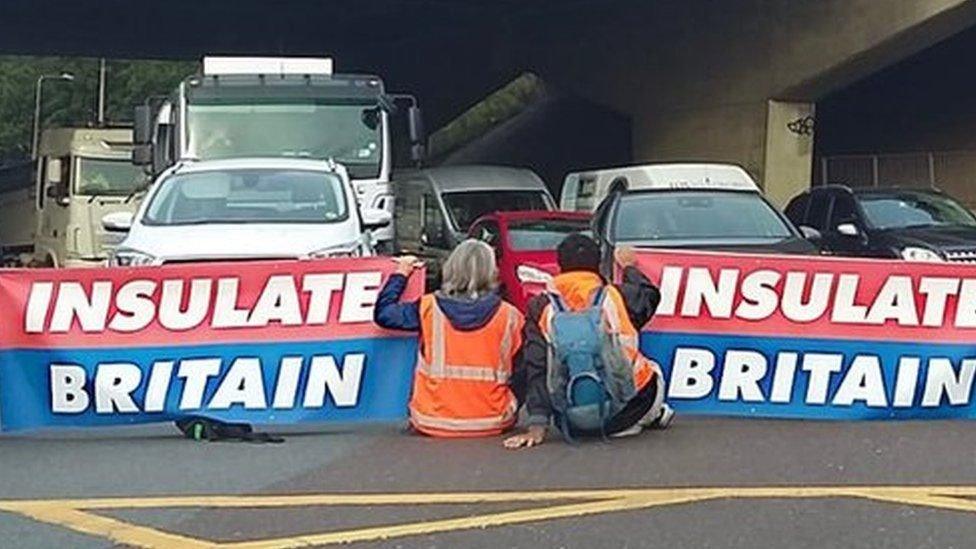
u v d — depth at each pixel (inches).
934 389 416.8
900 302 415.8
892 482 329.7
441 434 393.7
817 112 1649.9
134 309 397.1
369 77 743.7
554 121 2043.6
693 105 1421.0
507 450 373.7
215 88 721.0
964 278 415.8
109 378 396.5
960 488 322.3
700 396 416.8
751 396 416.5
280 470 353.4
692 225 603.5
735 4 1359.5
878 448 373.1
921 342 416.2
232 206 533.3
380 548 275.6
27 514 308.0
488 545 276.5
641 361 388.5
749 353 415.8
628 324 383.9
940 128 1513.3
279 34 1818.4
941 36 1223.5
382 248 594.9
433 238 936.9
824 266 414.0
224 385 399.9
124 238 526.0
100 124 1164.5
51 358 394.6
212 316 399.5
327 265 401.1
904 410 416.8
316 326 402.0
